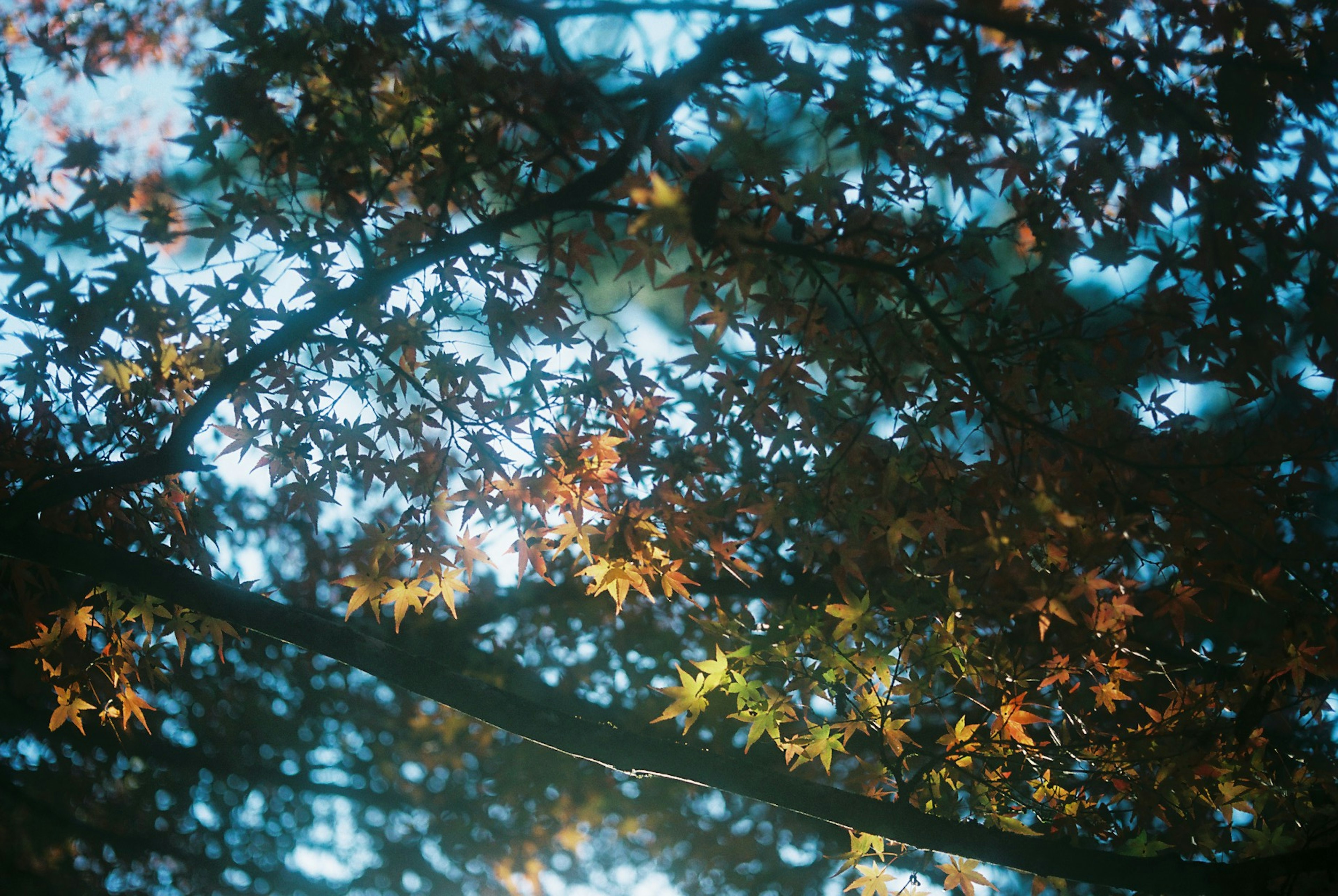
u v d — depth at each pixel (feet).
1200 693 12.10
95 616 13.79
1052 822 12.66
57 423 13.37
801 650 12.18
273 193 11.50
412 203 12.80
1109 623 11.80
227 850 32.48
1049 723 11.92
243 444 12.01
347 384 12.05
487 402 11.96
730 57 10.75
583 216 13.35
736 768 12.45
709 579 22.00
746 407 11.75
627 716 25.67
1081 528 9.77
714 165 10.39
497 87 11.11
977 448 12.23
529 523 12.75
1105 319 12.02
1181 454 12.19
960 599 11.46
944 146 11.32
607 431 12.21
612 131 11.18
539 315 12.03
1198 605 11.60
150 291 10.85
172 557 14.10
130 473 12.12
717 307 10.36
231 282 11.10
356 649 12.59
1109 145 10.85
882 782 13.39
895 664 11.89
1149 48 10.62
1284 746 13.01
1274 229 10.40
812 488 11.71
